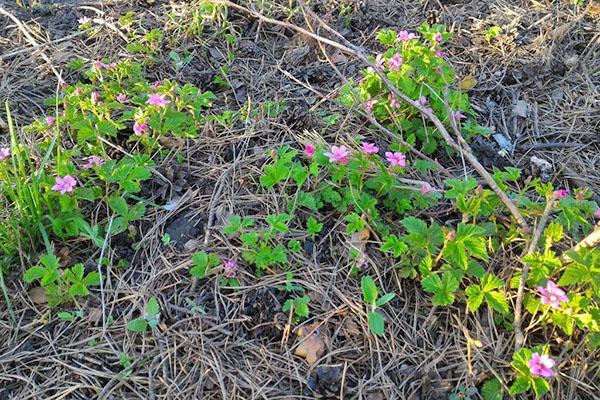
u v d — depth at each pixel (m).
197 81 0.51
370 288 0.34
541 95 0.51
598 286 0.32
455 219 0.40
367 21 0.57
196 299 0.36
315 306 0.35
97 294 0.36
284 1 0.59
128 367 0.33
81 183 0.40
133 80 0.48
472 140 0.47
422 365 0.34
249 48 0.55
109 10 0.58
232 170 0.43
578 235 0.39
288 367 0.33
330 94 0.48
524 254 0.36
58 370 0.33
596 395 0.33
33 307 0.36
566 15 0.58
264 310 0.35
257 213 0.40
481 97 0.51
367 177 0.41
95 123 0.43
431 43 0.47
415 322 0.35
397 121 0.44
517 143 0.48
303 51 0.54
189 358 0.33
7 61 0.52
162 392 0.32
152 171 0.42
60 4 0.59
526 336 0.34
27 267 0.37
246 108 0.48
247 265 0.37
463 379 0.33
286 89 0.51
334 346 0.34
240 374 0.33
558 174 0.44
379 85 0.45
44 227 0.38
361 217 0.38
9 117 0.36
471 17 0.58
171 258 0.38
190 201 0.41
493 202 0.38
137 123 0.41
